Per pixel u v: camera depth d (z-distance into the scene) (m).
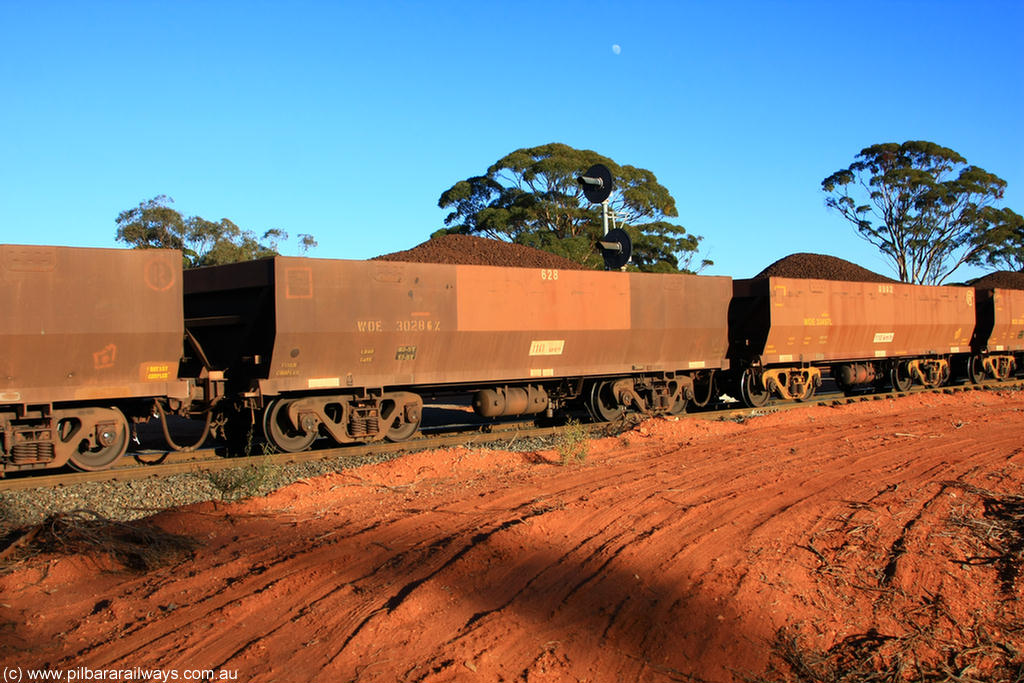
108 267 11.52
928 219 56.50
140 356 11.95
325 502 9.30
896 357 25.41
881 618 6.70
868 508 9.04
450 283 14.98
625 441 13.96
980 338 28.72
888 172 56.78
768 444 13.30
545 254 33.38
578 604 6.30
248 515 8.65
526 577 6.77
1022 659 6.27
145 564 7.10
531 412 17.20
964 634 6.60
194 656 5.32
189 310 15.12
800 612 6.63
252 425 14.27
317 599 6.24
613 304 17.38
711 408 21.97
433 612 6.02
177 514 8.40
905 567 7.50
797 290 20.92
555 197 55.09
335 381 13.86
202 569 6.96
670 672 5.48
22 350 10.87
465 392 16.73
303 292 13.12
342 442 14.34
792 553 7.66
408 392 15.12
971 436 14.19
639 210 57.62
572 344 16.84
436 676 5.10
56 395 11.29
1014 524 8.75
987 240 56.12
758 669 5.71
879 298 23.64
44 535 7.43
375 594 6.32
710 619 6.27
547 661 5.39
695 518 8.49
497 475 10.95
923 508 9.20
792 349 21.30
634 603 6.39
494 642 5.61
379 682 5.02
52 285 11.02
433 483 10.46
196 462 12.59
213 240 48.84
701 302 19.08
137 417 13.16
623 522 8.27
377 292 14.02
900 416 17.38
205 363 13.98
